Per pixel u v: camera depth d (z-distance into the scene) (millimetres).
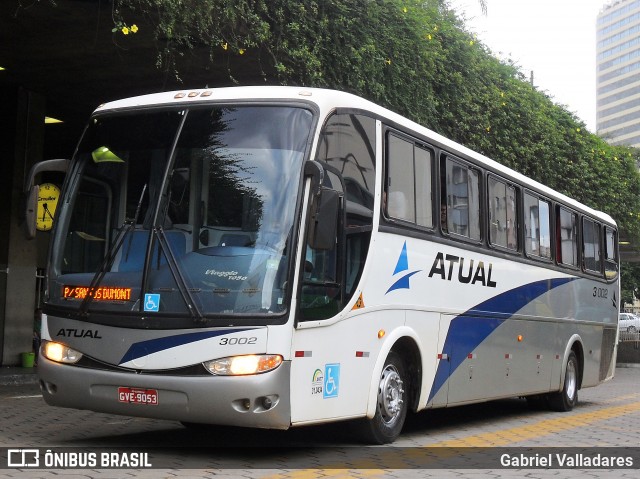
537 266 14086
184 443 9180
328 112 8453
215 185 8102
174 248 7973
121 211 8305
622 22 188750
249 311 7656
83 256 8367
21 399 13820
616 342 18516
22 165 19578
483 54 21469
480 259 11852
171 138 8414
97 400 7980
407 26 16812
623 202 29438
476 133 20156
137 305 7898
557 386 14891
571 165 25594
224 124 8344
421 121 17688
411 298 9875
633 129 184250
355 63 15547
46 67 17547
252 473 7430
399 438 10320
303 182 7961
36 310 21375
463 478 7641
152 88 18844
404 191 9875
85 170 8695
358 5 15844
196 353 7645
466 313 11352
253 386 7496
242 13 13555
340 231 8484
